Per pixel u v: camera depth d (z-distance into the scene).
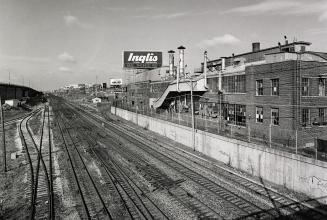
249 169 20.80
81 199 16.11
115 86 127.69
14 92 89.62
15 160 25.80
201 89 36.84
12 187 18.77
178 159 24.73
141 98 60.59
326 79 24.92
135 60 70.44
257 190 17.25
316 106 24.38
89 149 29.38
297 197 16.06
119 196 16.38
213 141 25.42
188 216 13.84
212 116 34.88
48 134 39.25
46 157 26.48
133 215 13.91
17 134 39.53
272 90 25.69
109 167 22.52
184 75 46.44
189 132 30.05
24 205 15.72
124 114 59.38
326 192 15.09
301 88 23.50
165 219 13.44
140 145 31.08
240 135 25.55
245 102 28.92
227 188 17.61
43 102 122.31
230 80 31.91
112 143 32.50
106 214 14.11
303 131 23.48
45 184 18.88
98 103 95.31
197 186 18.02
